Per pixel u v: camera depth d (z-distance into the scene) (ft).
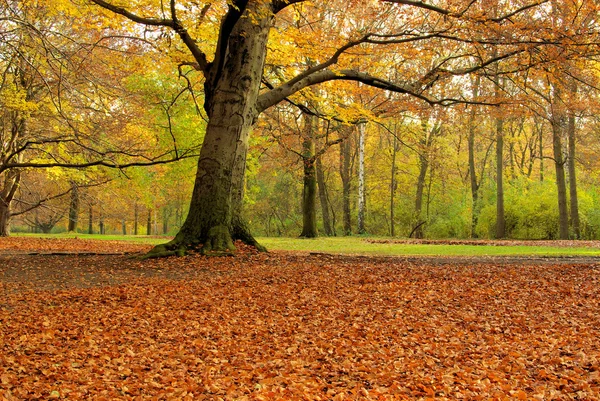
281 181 155.12
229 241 50.49
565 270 43.14
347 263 48.65
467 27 49.73
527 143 153.38
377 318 30.09
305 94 67.00
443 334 27.07
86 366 21.93
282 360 23.00
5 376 19.57
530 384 19.79
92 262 48.37
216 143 50.83
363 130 112.98
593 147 127.54
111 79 60.18
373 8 59.88
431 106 63.87
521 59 56.13
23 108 62.28
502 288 37.19
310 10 63.87
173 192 136.05
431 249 65.41
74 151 76.95
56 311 31.27
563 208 94.27
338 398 17.90
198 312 31.30
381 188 146.20
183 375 21.04
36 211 119.24
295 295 35.27
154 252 48.98
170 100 78.48
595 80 57.62
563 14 49.62
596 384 19.47
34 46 49.73
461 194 133.80
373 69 69.46
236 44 50.65
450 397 18.31
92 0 46.09
